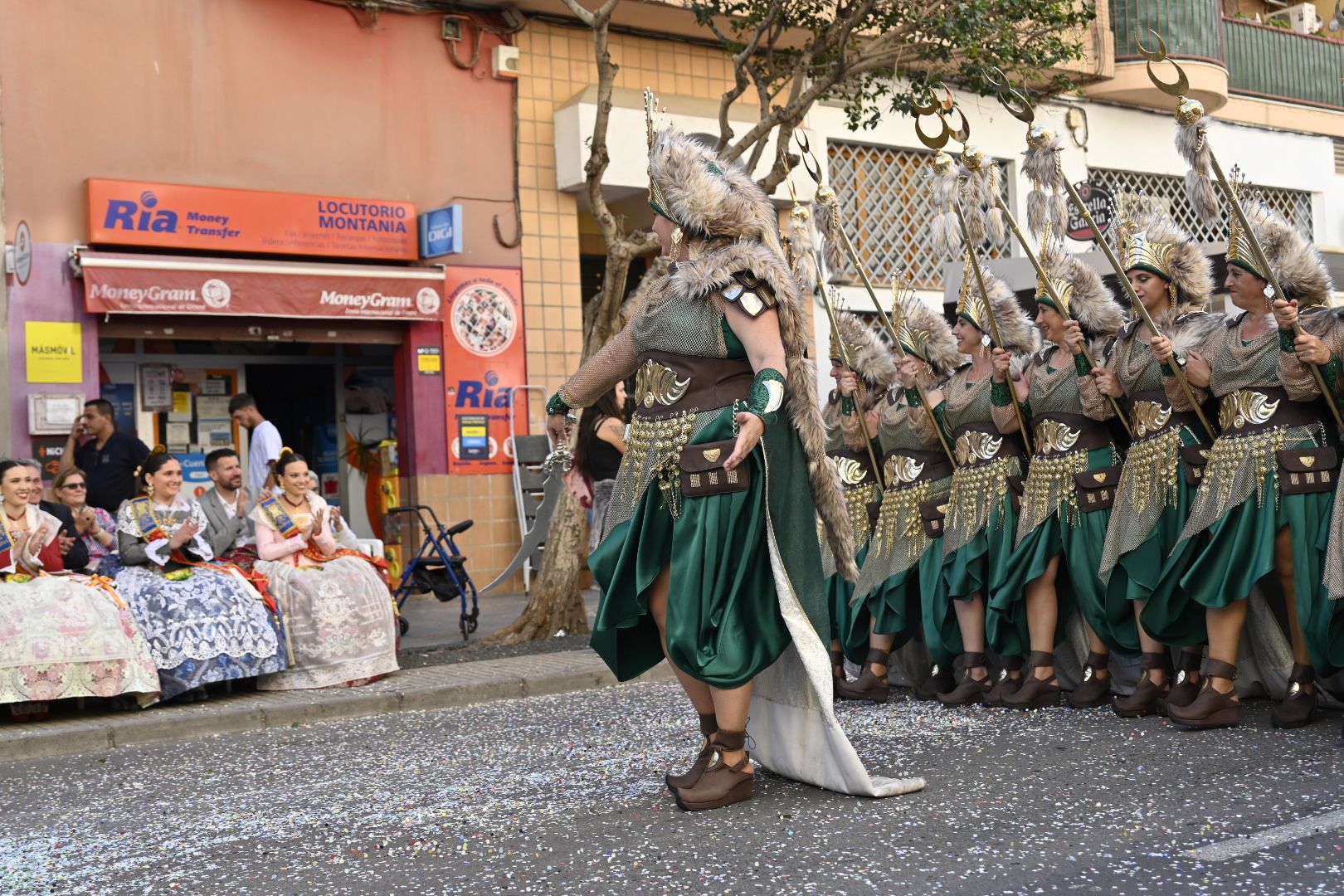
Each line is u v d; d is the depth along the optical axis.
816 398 4.50
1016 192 16.16
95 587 7.42
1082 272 6.39
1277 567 5.72
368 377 13.01
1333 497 5.48
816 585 4.50
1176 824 4.09
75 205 11.01
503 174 13.17
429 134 12.78
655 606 4.54
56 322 10.86
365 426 13.00
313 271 11.80
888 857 3.84
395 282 12.27
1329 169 19.08
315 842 4.38
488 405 13.00
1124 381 6.16
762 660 4.41
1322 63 19.23
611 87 9.25
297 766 5.92
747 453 4.19
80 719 7.18
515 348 13.17
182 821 4.83
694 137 4.65
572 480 6.71
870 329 7.30
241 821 4.77
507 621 11.30
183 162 11.52
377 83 12.52
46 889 4.01
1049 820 4.19
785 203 14.41
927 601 6.76
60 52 10.99
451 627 11.00
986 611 6.65
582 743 6.00
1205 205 5.61
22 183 10.80
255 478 10.85
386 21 12.57
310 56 12.15
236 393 12.30
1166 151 17.55
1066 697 6.77
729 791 4.51
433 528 12.66
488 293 13.01
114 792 5.53
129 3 11.28
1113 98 17.08
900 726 6.07
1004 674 6.92
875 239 15.20
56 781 5.92
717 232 4.46
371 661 8.22
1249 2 19.95
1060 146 6.16
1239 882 3.51
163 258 11.08
